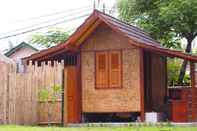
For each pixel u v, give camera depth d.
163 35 34.28
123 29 23.12
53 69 22.33
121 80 22.62
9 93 20.78
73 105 22.80
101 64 22.97
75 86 22.92
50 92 22.22
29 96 21.73
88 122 23.05
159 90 26.22
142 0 34.78
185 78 36.47
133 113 22.91
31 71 21.92
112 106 22.66
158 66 26.19
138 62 22.39
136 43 22.02
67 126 21.39
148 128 18.45
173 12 31.42
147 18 34.78
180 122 22.06
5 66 20.75
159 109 25.20
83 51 23.22
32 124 21.88
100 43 23.03
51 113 22.16
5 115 20.55
